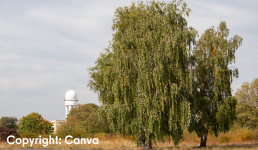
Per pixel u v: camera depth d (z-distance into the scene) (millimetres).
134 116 24688
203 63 31938
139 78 23672
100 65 40344
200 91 32219
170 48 22922
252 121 52750
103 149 27766
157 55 23297
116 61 24703
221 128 31406
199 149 28609
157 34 24078
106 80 25266
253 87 55500
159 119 23578
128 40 24984
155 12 29141
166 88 23375
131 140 36906
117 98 24719
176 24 26578
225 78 31188
